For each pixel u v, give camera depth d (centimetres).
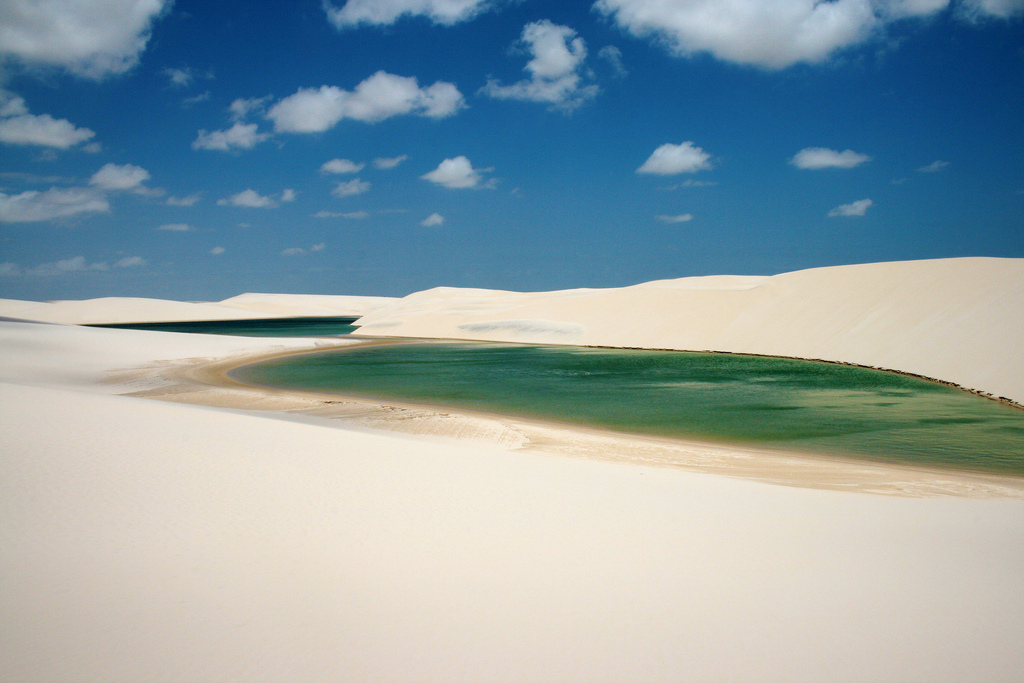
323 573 504
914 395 2422
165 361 3316
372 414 1877
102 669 353
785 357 3838
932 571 581
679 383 2814
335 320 13800
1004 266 3575
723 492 897
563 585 502
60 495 658
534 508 716
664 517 712
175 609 431
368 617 432
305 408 2039
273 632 405
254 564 516
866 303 3956
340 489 745
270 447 966
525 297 7775
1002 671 396
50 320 11456
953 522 787
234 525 603
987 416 1986
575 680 363
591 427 1794
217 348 3947
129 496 670
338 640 399
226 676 352
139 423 1091
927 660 408
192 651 377
